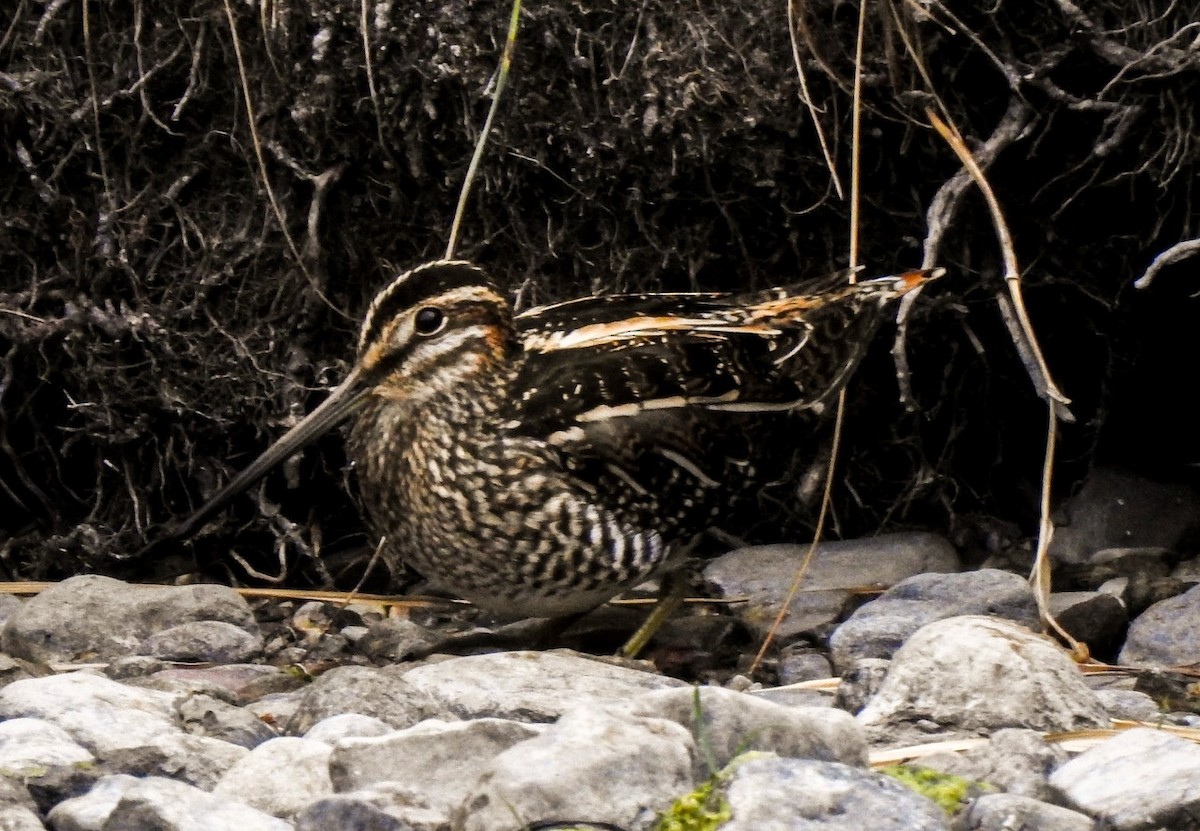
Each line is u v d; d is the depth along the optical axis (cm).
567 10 953
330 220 1003
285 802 593
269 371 1005
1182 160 924
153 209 1015
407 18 964
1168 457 1059
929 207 959
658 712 595
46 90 1014
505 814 532
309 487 1034
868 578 948
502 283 1000
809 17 937
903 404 1002
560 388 848
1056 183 970
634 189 967
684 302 907
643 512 848
